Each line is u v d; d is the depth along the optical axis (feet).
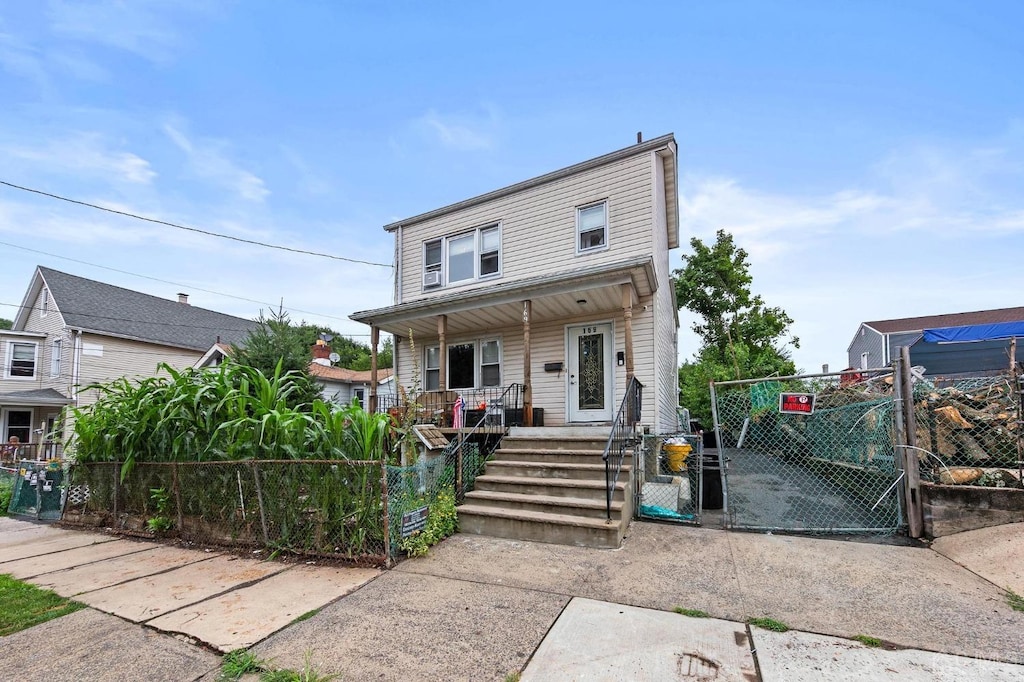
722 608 11.28
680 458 28.99
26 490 25.91
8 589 13.46
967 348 37.91
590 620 10.78
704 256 81.46
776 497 22.84
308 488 16.07
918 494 16.19
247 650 9.66
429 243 41.57
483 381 37.04
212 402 19.29
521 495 19.80
